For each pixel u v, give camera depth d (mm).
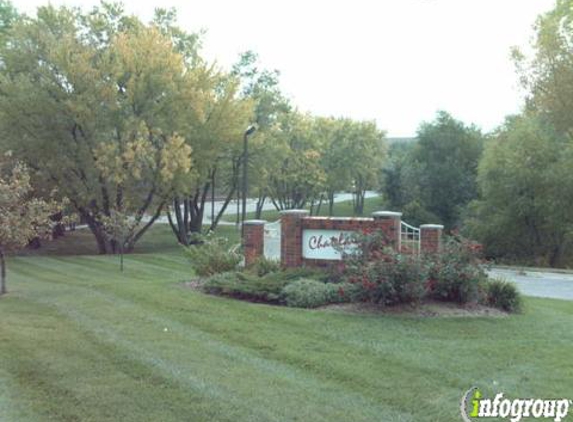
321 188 52531
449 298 10258
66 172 30484
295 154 48719
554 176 34250
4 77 29953
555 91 29062
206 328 8516
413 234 19766
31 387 6062
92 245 39812
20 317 9102
